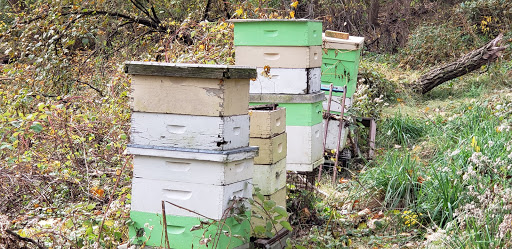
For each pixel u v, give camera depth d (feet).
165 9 37.24
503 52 47.09
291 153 20.10
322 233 17.04
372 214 18.60
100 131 21.81
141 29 38.11
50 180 19.27
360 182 21.02
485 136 22.11
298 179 20.13
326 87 25.71
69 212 16.48
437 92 42.29
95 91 30.35
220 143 12.30
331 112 26.05
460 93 41.27
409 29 66.49
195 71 12.17
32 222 16.07
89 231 14.05
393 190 19.06
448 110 35.40
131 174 19.42
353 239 16.89
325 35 27.17
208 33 26.23
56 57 29.27
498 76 41.42
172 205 12.83
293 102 19.88
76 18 31.60
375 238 16.76
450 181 17.84
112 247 14.44
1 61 36.24
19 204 18.62
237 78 12.45
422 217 17.61
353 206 19.34
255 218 14.88
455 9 61.00
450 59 55.36
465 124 27.94
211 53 24.91
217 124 12.30
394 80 42.93
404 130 30.04
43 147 20.59
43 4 31.37
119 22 36.63
